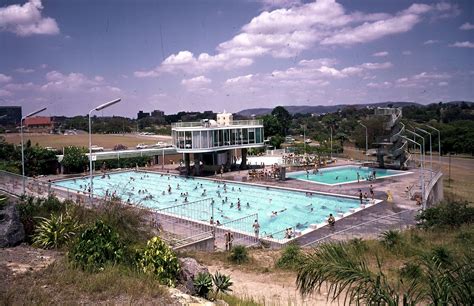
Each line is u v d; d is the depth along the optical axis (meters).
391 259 14.02
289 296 11.54
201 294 9.88
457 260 5.93
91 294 8.23
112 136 116.06
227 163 56.75
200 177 49.75
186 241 19.34
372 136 57.22
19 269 9.52
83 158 55.97
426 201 31.47
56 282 8.70
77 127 146.00
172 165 64.06
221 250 20.28
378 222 26.12
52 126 147.50
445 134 91.31
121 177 53.78
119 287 8.58
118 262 10.25
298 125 147.88
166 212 29.77
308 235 23.70
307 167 54.78
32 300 7.61
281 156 70.38
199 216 31.00
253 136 57.00
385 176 46.16
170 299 8.49
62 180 49.12
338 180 45.28
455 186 55.50
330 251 5.95
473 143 85.94
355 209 30.45
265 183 44.06
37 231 13.15
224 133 53.16
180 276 10.38
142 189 44.94
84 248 10.33
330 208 33.72
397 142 52.38
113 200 17.27
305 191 38.66
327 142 88.62
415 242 16.22
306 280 6.00
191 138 50.00
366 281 5.27
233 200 38.34
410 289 5.24
